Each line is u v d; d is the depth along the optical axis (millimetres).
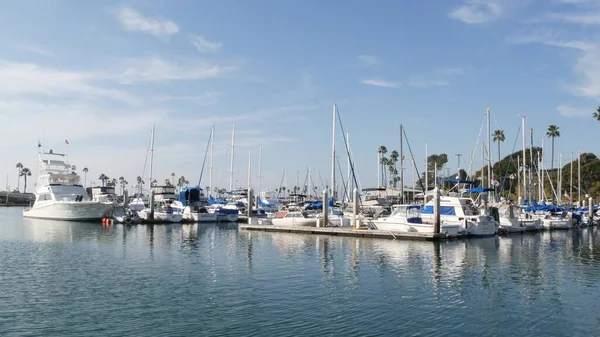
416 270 31234
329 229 54469
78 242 46594
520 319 20469
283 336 18031
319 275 29297
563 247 44781
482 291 25359
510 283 27438
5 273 29516
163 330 18688
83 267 31781
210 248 42344
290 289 25469
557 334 18641
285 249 41562
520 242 48719
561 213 72812
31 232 57281
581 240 52000
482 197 57938
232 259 35594
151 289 25312
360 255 37719
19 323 19500
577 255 39000
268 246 43875
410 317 20547
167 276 28797
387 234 49938
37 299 23141
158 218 73125
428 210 54812
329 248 42219
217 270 30875
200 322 19688
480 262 34688
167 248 42219
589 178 125188
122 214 76938
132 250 40656
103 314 20750
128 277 28453
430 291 25266
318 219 58594
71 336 18000
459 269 31703
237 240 49344
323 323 19625
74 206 76625
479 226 52156
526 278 28922
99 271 30359
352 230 52625
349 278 28422
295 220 61156
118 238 51031
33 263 33281
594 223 73062
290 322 19734
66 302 22625
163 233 57719
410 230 50375
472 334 18531
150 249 41406
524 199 80938
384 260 35250
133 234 56000
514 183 113438
